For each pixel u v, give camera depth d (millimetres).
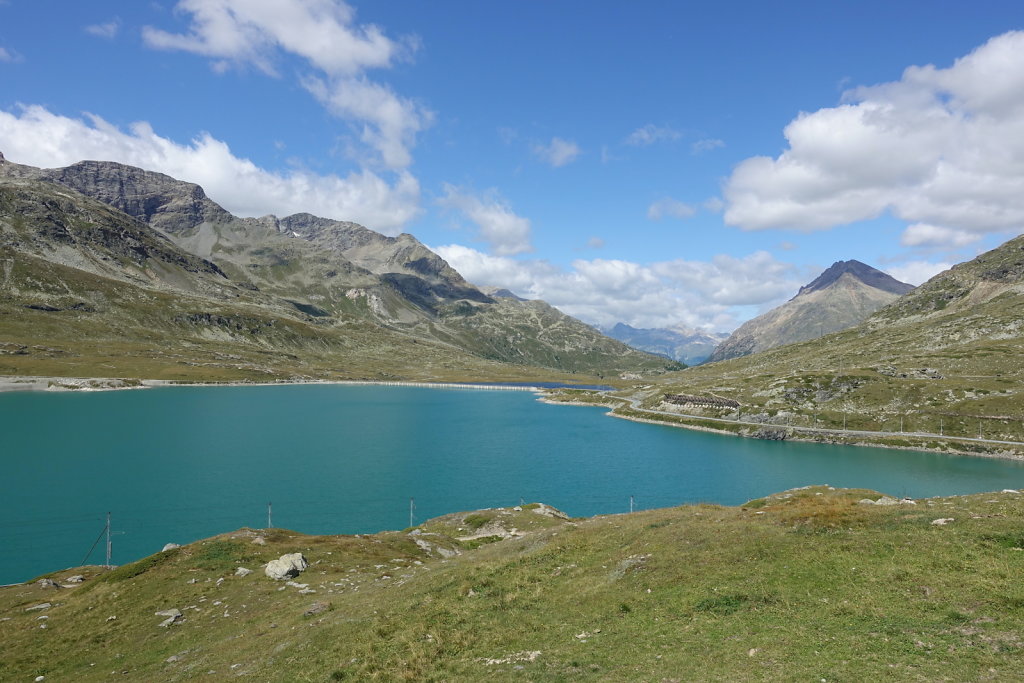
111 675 28469
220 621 35344
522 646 23656
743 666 19094
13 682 28938
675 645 21500
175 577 44156
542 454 174375
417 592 33125
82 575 54719
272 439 182625
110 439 170250
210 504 108125
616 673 19938
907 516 31688
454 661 23109
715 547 31344
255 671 25578
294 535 57281
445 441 193500
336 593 39188
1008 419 183375
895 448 184500
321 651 26422
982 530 27578
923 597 22234
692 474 149125
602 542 37969
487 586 32406
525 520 74688
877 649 19000
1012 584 21766
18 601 44844
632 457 172000
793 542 30016
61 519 97125
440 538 66125
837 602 22938
